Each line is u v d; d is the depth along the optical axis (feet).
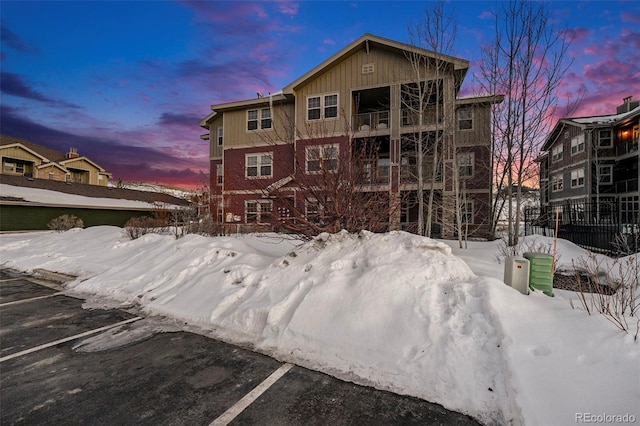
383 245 14.57
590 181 73.41
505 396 7.89
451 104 44.19
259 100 61.00
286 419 7.69
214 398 8.60
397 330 10.41
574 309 10.87
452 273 12.42
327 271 13.87
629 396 7.09
